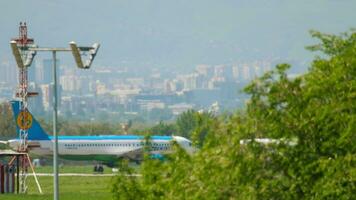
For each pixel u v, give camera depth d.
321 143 104.12
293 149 104.06
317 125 104.12
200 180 104.94
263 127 104.44
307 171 103.19
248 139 104.12
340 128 103.44
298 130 104.25
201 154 105.62
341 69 106.19
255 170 103.19
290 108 105.44
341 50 115.25
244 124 104.62
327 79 105.62
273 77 107.00
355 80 104.88
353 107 103.94
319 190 101.75
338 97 105.31
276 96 105.94
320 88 105.25
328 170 101.69
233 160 103.25
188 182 105.50
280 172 103.88
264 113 104.88
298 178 103.31
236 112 106.94
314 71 109.12
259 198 102.81
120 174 118.38
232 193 103.19
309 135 104.38
